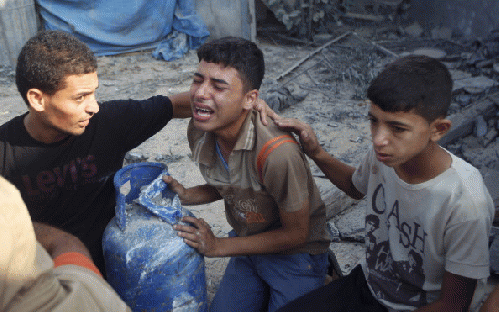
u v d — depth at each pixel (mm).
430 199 1810
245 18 8750
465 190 1744
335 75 7285
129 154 4883
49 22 8203
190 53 8680
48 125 2021
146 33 8570
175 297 2084
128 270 2020
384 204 2088
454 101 6062
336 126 5707
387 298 2158
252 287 2586
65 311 961
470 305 1981
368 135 5469
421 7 9625
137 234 2039
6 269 823
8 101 6719
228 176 2320
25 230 854
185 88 7238
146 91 7141
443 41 8523
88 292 1072
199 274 2145
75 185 2266
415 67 1615
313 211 2404
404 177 1884
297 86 6988
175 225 2070
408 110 1604
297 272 2480
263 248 2262
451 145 5082
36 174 2156
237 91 1985
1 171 2111
